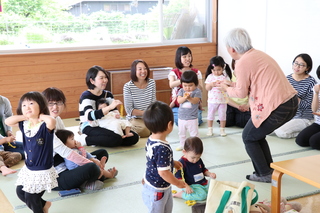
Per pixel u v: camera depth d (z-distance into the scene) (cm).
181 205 247
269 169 281
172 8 558
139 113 404
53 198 259
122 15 528
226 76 413
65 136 268
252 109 270
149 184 191
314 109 374
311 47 435
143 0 537
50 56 475
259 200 251
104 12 517
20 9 468
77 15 502
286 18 463
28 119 212
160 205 191
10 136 328
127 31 536
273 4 479
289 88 264
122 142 371
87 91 363
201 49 567
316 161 221
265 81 260
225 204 206
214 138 395
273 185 217
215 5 568
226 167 311
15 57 457
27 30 477
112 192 267
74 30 504
